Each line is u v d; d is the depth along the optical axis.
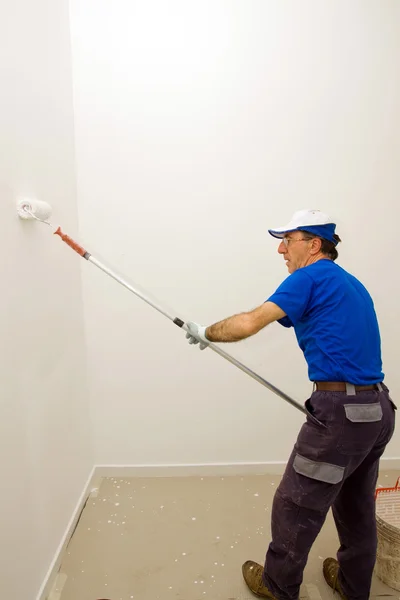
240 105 2.17
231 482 2.40
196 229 2.25
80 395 2.21
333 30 2.13
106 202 2.21
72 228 2.12
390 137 2.21
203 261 2.28
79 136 2.16
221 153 2.20
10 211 1.41
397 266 2.33
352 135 2.20
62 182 1.97
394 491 1.91
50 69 1.80
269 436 2.46
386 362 2.43
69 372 2.03
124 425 2.42
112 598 1.64
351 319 1.33
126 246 2.25
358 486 1.47
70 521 1.98
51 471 1.77
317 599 1.63
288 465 1.44
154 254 2.27
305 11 2.11
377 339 1.42
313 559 1.84
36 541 1.60
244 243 2.27
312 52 2.14
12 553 1.40
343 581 1.57
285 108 2.18
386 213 2.28
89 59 2.11
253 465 2.47
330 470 1.32
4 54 1.36
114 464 2.46
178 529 2.02
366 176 2.24
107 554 1.86
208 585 1.70
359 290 1.42
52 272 1.80
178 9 2.09
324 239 1.44
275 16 2.11
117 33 2.10
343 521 1.51
